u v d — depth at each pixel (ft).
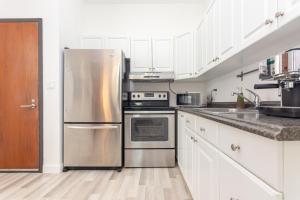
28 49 9.87
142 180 8.93
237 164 3.13
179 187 8.16
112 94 10.28
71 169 10.38
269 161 2.28
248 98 8.01
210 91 12.58
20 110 9.89
